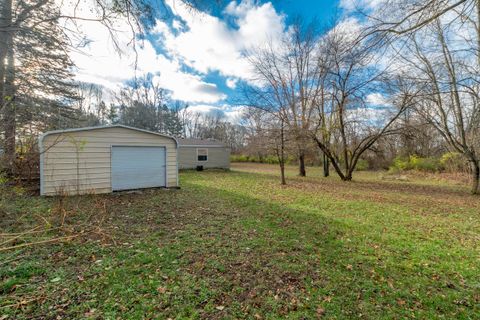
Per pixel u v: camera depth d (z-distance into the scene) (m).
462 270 3.10
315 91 14.45
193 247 3.62
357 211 6.27
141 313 2.12
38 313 2.09
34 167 7.36
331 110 14.20
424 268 3.15
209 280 2.71
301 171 16.83
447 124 10.34
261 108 12.77
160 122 33.50
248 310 2.24
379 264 3.24
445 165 16.78
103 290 2.44
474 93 7.30
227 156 22.20
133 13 3.45
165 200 7.13
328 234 4.39
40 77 5.46
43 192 6.75
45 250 3.33
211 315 2.15
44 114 7.31
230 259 3.25
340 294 2.53
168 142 9.48
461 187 11.86
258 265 3.10
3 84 4.71
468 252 3.68
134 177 8.69
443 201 8.00
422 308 2.33
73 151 7.34
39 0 3.08
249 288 2.60
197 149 20.27
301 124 12.88
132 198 7.36
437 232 4.66
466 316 2.22
